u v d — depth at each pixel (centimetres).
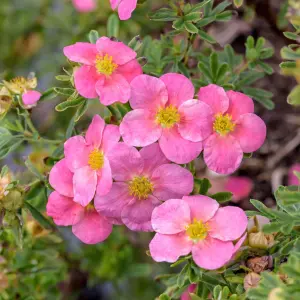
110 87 35
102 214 34
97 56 35
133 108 34
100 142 34
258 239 33
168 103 35
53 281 48
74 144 35
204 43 46
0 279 44
